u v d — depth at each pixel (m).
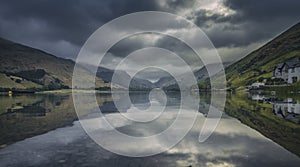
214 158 15.23
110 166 13.91
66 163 14.52
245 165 13.76
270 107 47.00
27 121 32.34
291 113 37.69
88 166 13.96
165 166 13.90
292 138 20.47
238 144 18.69
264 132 23.22
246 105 53.19
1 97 113.56
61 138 21.41
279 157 15.12
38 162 14.73
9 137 21.89
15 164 14.38
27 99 94.81
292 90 94.38
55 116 37.62
